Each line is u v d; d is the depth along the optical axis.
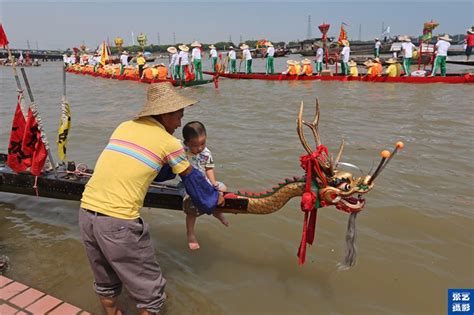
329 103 13.41
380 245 4.16
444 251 4.04
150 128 2.80
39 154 4.26
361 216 4.77
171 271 3.82
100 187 2.70
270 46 24.75
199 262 3.97
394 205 5.02
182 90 19.81
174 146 2.80
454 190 5.46
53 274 3.78
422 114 10.86
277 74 23.84
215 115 11.79
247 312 3.26
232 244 4.29
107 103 16.03
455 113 10.83
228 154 7.34
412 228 4.50
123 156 2.70
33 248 4.26
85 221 2.74
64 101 4.45
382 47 53.66
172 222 4.79
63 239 4.45
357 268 3.79
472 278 3.62
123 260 2.70
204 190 3.06
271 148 7.71
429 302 3.33
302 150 7.53
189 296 3.45
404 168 6.35
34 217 5.02
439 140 8.00
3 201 5.50
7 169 4.75
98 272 2.90
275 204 3.40
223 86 21.12
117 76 29.25
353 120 10.36
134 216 2.72
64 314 3.07
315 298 3.41
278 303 3.36
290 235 4.43
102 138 8.94
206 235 4.48
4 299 3.24
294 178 3.33
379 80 19.56
